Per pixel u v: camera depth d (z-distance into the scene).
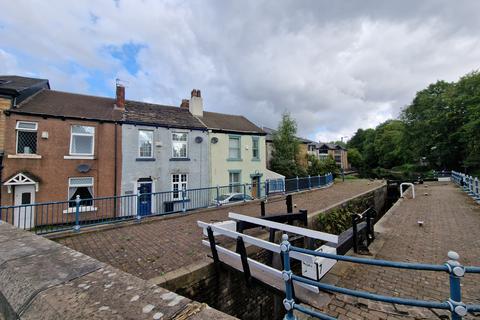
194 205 15.30
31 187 10.84
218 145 17.03
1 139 10.30
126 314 1.07
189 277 4.08
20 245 1.95
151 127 14.15
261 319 5.14
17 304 1.22
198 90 18.44
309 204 11.65
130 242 6.17
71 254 1.75
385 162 50.06
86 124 12.24
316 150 47.88
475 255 4.74
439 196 12.83
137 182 13.42
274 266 5.39
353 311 3.01
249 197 13.64
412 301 1.80
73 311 1.08
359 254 4.90
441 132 29.88
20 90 11.57
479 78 25.83
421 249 5.14
